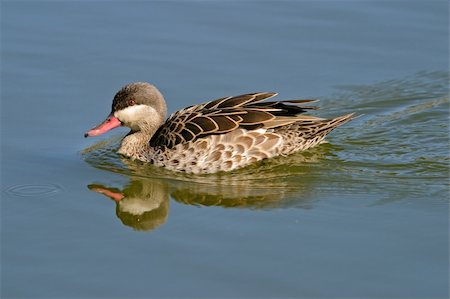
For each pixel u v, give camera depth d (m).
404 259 13.47
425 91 20.34
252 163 16.91
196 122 16.86
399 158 17.17
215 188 16.20
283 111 17.11
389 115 19.41
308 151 17.47
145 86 17.77
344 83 20.67
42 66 20.88
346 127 18.88
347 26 22.84
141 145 17.70
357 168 16.77
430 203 15.24
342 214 14.96
